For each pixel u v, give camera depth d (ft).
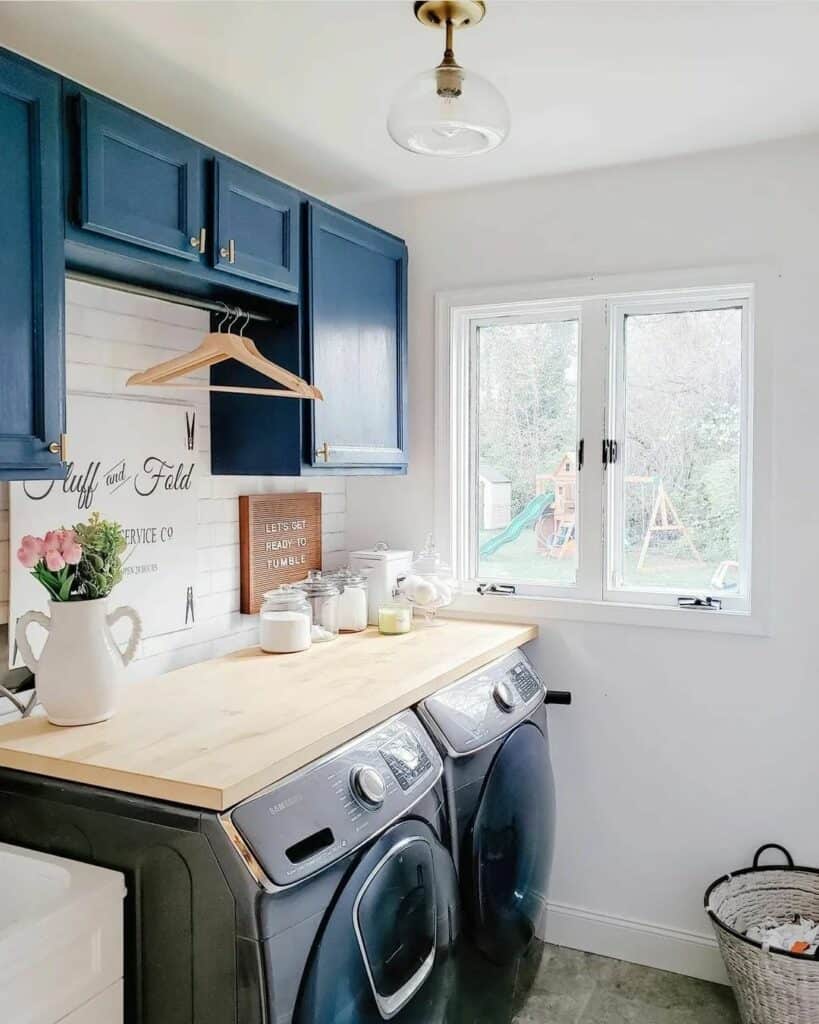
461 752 6.61
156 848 4.77
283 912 4.57
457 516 9.84
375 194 9.59
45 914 4.36
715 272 8.30
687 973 8.57
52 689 5.63
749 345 8.46
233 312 7.49
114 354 7.12
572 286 8.94
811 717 8.10
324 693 6.46
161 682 6.86
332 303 8.20
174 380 7.78
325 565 10.07
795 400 8.02
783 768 8.22
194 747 5.22
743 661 8.34
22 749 5.22
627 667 8.86
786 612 8.13
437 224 9.64
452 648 8.05
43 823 5.18
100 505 6.98
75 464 6.75
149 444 7.50
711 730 8.50
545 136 7.84
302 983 4.68
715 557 8.75
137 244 5.94
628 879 8.87
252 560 8.70
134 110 5.86
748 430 8.52
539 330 9.53
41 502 6.44
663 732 8.71
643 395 9.02
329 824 5.00
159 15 5.64
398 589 9.28
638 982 8.45
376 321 8.98
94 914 4.63
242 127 7.56
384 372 9.12
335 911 4.91
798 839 8.20
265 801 4.78
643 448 9.04
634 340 9.05
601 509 9.05
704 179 8.37
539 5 5.52
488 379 9.82
